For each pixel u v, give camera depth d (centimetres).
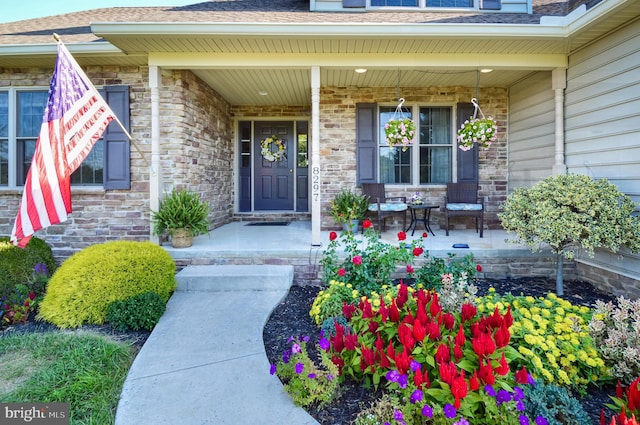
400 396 182
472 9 561
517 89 576
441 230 602
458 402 156
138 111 495
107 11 637
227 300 352
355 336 209
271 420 185
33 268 396
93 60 475
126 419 186
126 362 245
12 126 506
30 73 502
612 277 384
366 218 602
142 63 485
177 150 484
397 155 621
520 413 164
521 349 201
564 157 461
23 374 229
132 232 498
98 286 308
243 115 733
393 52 455
